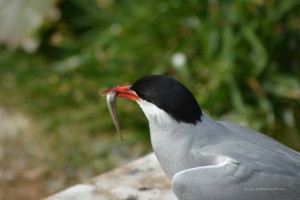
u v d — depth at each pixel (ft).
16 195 34.45
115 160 35.55
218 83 35.68
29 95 40.40
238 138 21.39
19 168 35.96
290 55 37.55
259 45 35.88
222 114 35.60
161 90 21.15
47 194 34.40
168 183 25.82
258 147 20.90
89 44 42.06
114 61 39.19
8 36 42.45
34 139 37.47
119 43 39.70
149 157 27.78
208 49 36.55
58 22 43.65
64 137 37.29
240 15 36.91
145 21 39.24
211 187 19.84
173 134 21.31
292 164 20.45
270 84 36.45
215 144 21.01
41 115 38.81
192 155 20.95
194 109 21.25
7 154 36.73
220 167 19.98
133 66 38.86
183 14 38.88
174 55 37.58
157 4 39.22
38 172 35.65
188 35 38.70
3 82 41.73
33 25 42.27
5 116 38.81
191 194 20.04
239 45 36.73
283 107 36.27
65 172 35.47
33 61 42.88
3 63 42.91
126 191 25.30
